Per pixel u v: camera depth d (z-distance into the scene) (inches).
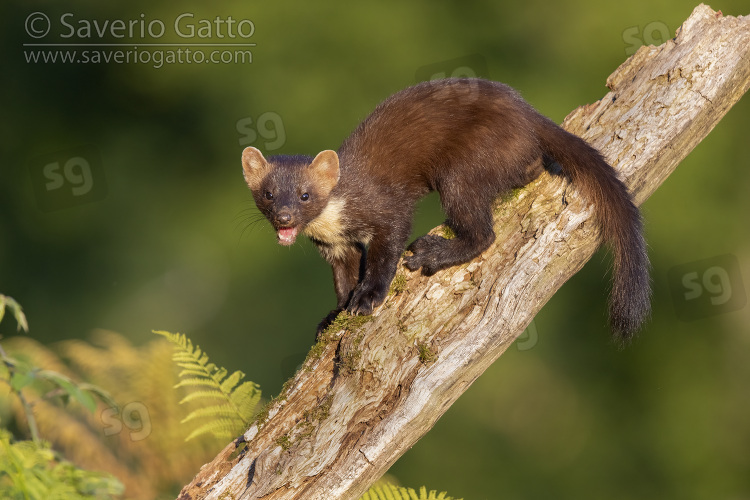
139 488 274.4
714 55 261.3
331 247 316.2
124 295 740.7
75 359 302.8
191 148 750.5
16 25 738.2
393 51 705.0
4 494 130.9
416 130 288.7
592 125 272.2
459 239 252.8
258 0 720.3
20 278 741.9
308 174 310.3
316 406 225.1
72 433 269.0
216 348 717.3
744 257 660.1
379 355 224.2
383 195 294.5
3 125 750.5
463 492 631.8
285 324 714.2
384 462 219.1
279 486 215.0
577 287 665.6
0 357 131.3
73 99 756.0
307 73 713.0
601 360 666.2
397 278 240.5
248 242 727.7
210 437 285.0
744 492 629.0
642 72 270.4
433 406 221.5
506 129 272.8
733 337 652.1
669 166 264.7
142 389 291.9
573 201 251.1
